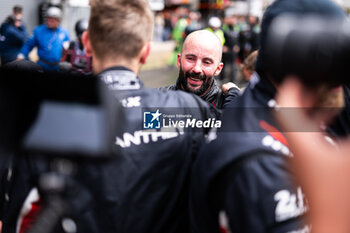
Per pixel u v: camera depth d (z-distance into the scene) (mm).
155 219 797
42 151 434
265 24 624
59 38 4828
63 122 444
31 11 11375
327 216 521
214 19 7133
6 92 439
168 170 812
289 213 546
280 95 591
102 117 450
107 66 822
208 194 631
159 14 19172
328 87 566
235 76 7766
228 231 598
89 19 832
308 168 535
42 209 439
